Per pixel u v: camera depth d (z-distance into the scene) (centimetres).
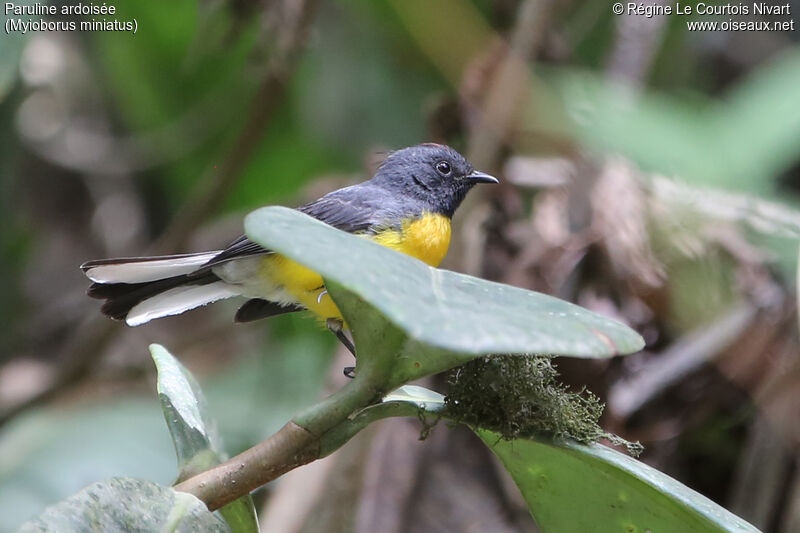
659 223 810
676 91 1038
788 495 820
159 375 430
